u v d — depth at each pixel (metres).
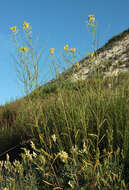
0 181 1.51
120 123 1.83
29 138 2.52
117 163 1.48
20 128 2.83
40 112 1.93
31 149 2.33
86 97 2.08
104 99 2.05
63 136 1.93
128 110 1.76
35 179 1.51
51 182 1.47
